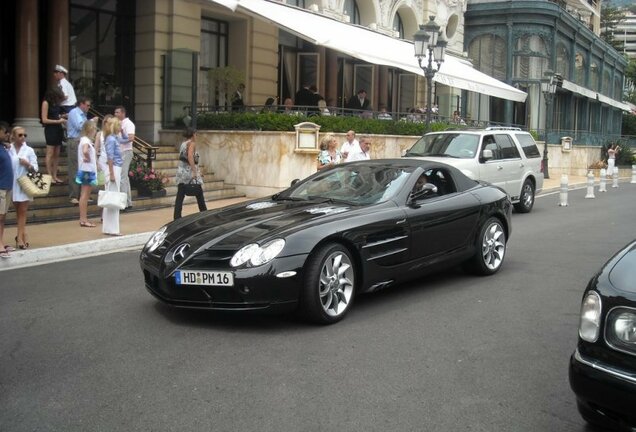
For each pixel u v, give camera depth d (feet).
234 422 12.83
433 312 20.75
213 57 65.26
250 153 51.80
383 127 61.31
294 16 59.00
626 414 10.57
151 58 57.41
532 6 108.27
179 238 19.72
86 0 55.52
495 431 12.62
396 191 22.30
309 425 12.71
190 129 35.35
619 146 127.13
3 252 27.55
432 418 13.12
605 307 11.13
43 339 17.90
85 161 34.71
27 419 12.95
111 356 16.56
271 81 68.69
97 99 56.70
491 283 24.85
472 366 16.06
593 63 143.84
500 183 44.93
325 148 42.39
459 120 83.46
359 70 84.38
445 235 23.26
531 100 111.14
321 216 19.95
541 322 19.86
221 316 19.99
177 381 14.89
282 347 17.22
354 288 20.16
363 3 81.61
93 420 12.91
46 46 53.42
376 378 15.17
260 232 18.90
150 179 45.42
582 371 11.14
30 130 49.34
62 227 35.29
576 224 42.29
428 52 58.80
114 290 23.38
